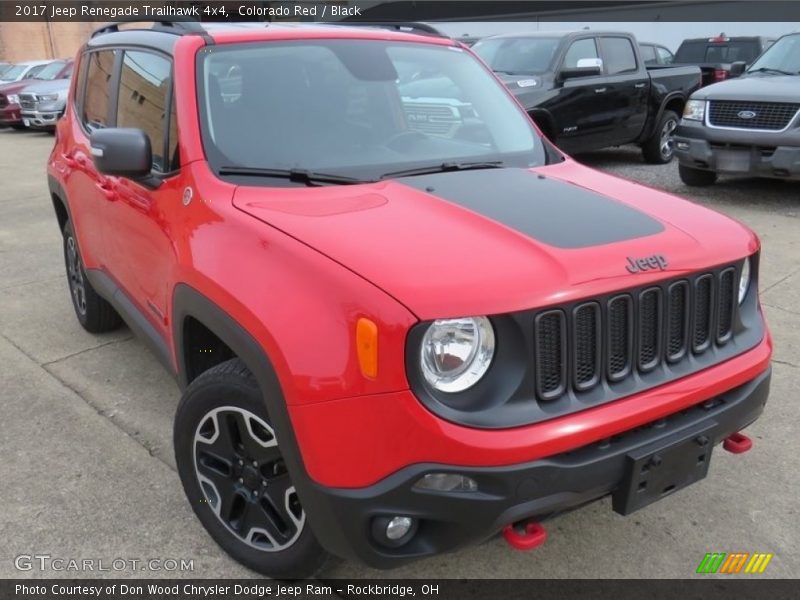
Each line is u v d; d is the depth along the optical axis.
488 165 3.15
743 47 16.80
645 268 2.23
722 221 2.66
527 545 2.14
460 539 2.08
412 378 1.96
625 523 2.96
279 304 2.17
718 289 2.45
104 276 3.99
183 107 2.93
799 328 4.74
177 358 2.87
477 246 2.21
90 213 3.97
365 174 2.88
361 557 2.12
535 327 2.04
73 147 4.30
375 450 2.01
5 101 17.86
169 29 3.44
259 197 2.64
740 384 2.49
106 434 3.62
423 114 3.30
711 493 3.15
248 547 2.62
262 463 2.46
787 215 7.50
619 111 10.10
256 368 2.22
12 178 11.28
